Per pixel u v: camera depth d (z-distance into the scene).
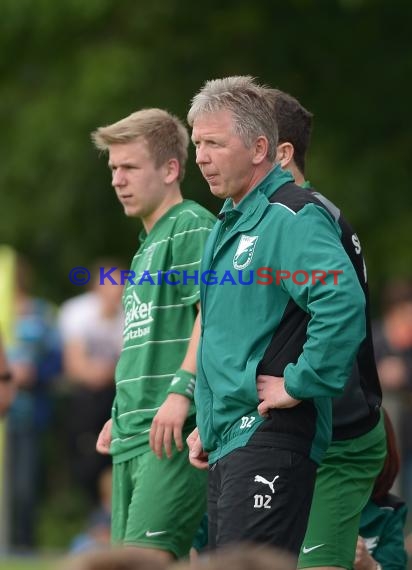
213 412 17.27
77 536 37.38
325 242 16.75
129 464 20.30
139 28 53.19
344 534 19.02
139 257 20.72
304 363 16.44
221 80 17.69
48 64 54.34
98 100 50.97
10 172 52.75
